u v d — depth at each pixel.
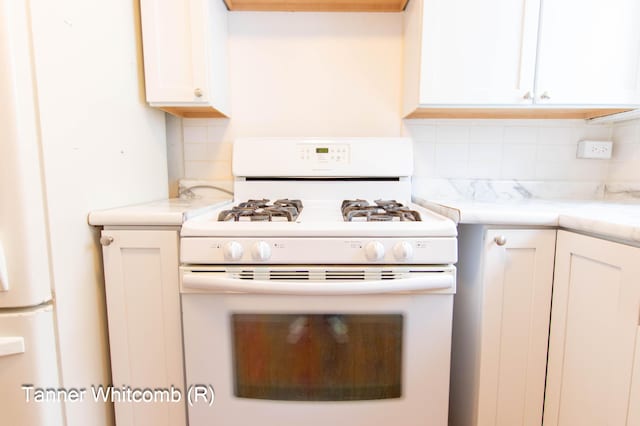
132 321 0.84
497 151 1.38
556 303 0.83
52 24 0.68
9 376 0.66
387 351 0.81
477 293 0.87
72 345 0.75
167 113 1.34
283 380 0.82
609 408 0.69
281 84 1.35
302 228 0.75
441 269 0.77
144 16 1.06
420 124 1.37
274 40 1.34
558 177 1.38
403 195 1.27
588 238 0.73
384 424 0.82
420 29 1.08
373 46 1.34
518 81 1.07
